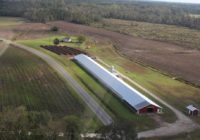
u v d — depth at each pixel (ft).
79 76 307.78
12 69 325.83
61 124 149.28
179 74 341.62
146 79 313.53
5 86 270.87
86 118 209.05
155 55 433.89
